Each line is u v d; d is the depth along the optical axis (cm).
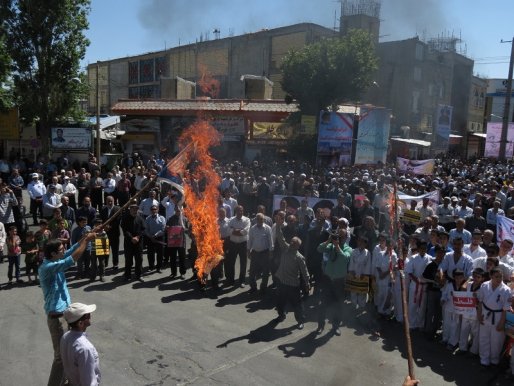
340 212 1229
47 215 1472
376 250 906
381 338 809
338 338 799
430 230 1009
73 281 1054
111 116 3731
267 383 632
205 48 4247
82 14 2850
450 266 817
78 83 2955
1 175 2406
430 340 812
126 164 2702
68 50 2823
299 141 2636
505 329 695
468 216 1227
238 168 2127
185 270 1117
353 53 2345
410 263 857
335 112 2370
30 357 681
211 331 802
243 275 1052
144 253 1321
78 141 2798
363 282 898
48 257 562
